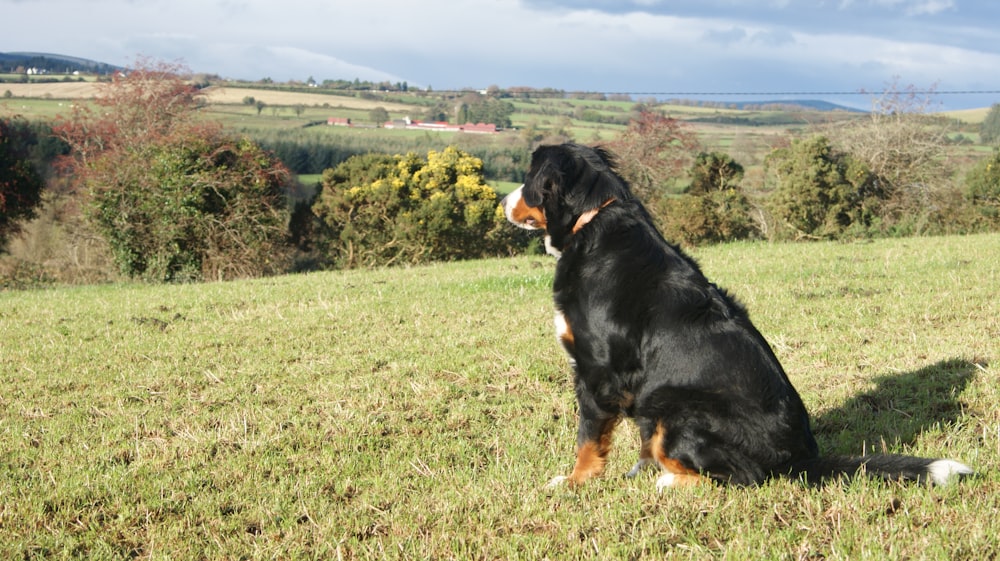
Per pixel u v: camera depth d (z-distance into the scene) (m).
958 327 7.41
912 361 6.28
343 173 26.48
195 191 20.94
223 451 4.98
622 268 4.07
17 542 3.71
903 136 26.94
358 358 7.29
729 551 3.18
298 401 6.04
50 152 33.81
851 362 6.44
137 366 7.34
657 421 3.91
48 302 11.98
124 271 20.97
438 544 3.52
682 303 3.92
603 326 4.06
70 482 4.42
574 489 4.12
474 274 13.40
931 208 26.08
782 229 25.12
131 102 29.16
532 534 3.58
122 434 5.36
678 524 3.49
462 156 27.20
